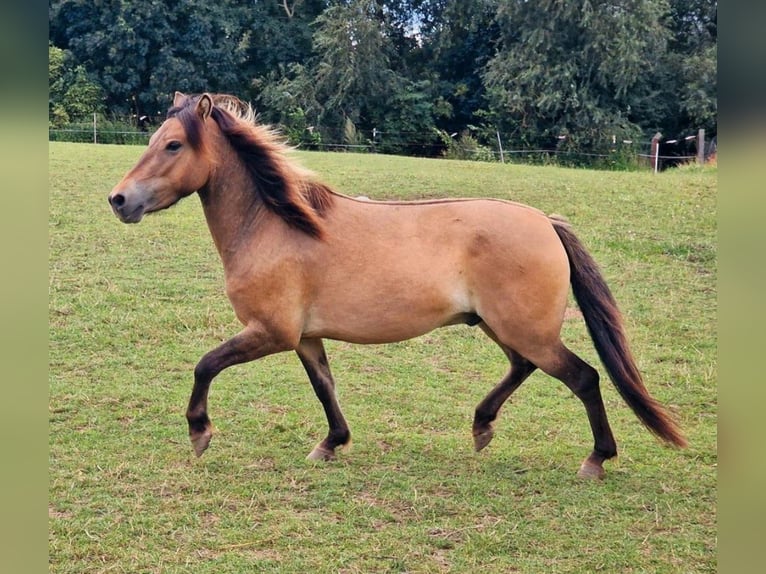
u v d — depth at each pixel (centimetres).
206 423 519
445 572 414
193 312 848
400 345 809
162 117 3153
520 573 415
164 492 493
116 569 410
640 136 2981
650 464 550
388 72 3247
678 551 437
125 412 620
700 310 911
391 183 1488
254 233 512
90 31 3148
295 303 510
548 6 2956
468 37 3488
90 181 1398
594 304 518
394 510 478
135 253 1041
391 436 589
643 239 1155
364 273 505
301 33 3519
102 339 771
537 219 514
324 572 412
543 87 2981
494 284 501
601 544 443
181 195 509
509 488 507
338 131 3152
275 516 466
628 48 2883
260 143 514
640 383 512
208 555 427
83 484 499
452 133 3397
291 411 635
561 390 698
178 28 3238
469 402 668
